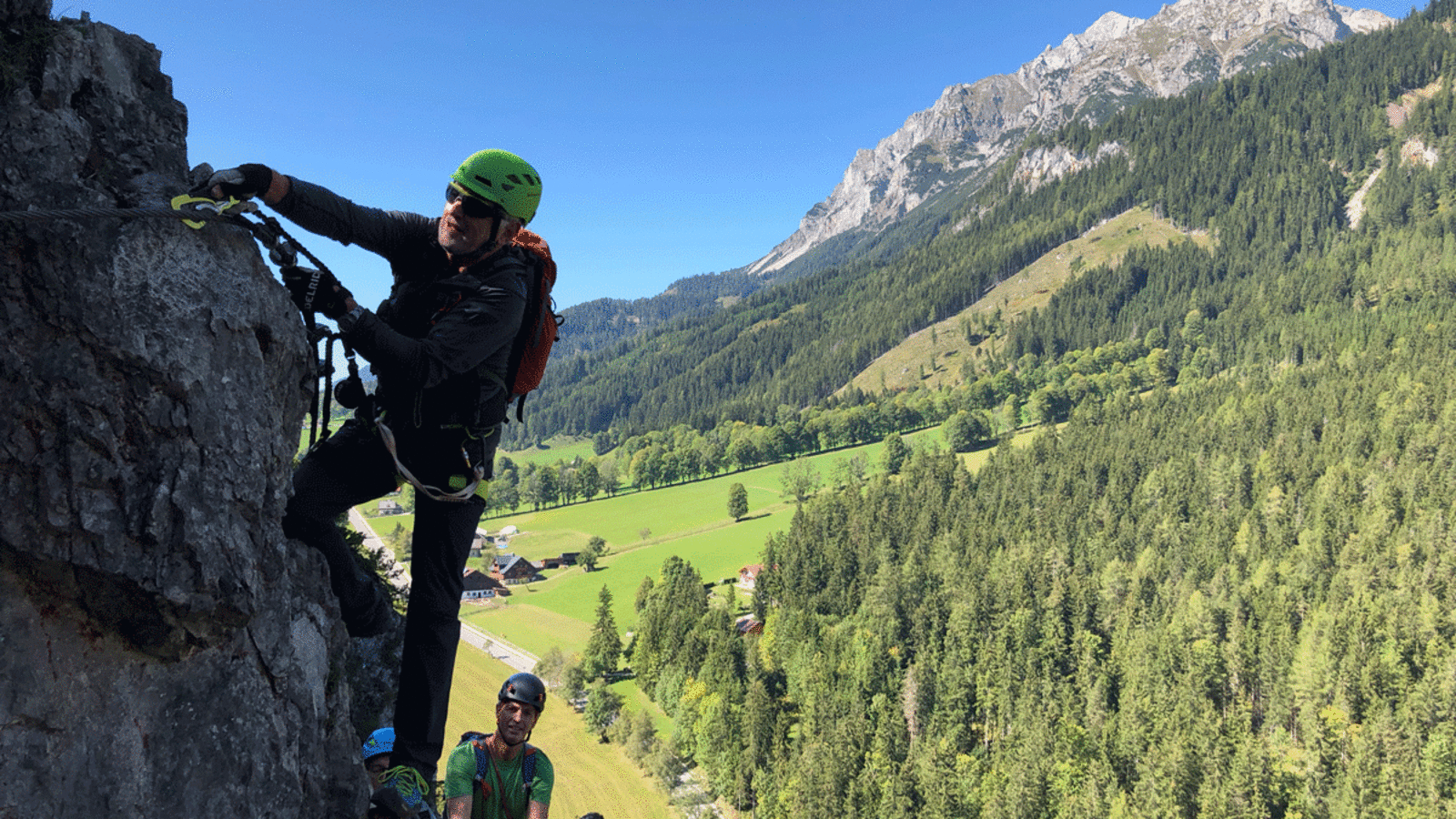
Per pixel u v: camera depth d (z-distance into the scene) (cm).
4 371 252
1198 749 8506
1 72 257
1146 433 19338
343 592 370
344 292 295
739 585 15812
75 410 259
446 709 375
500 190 320
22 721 255
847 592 14162
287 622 317
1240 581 13050
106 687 272
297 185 326
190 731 287
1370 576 11644
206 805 288
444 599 359
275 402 315
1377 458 15438
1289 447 16900
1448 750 7969
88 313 262
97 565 258
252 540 299
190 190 297
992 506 17312
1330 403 18125
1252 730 10281
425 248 356
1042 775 8462
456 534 354
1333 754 8769
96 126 283
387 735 416
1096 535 15488
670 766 8431
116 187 282
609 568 17238
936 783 8244
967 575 13538
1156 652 11231
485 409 331
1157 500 16362
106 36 290
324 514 340
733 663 10956
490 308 315
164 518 268
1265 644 10819
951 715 9969
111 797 269
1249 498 15925
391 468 338
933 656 11475
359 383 320
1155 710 9875
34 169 263
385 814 341
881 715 9669
